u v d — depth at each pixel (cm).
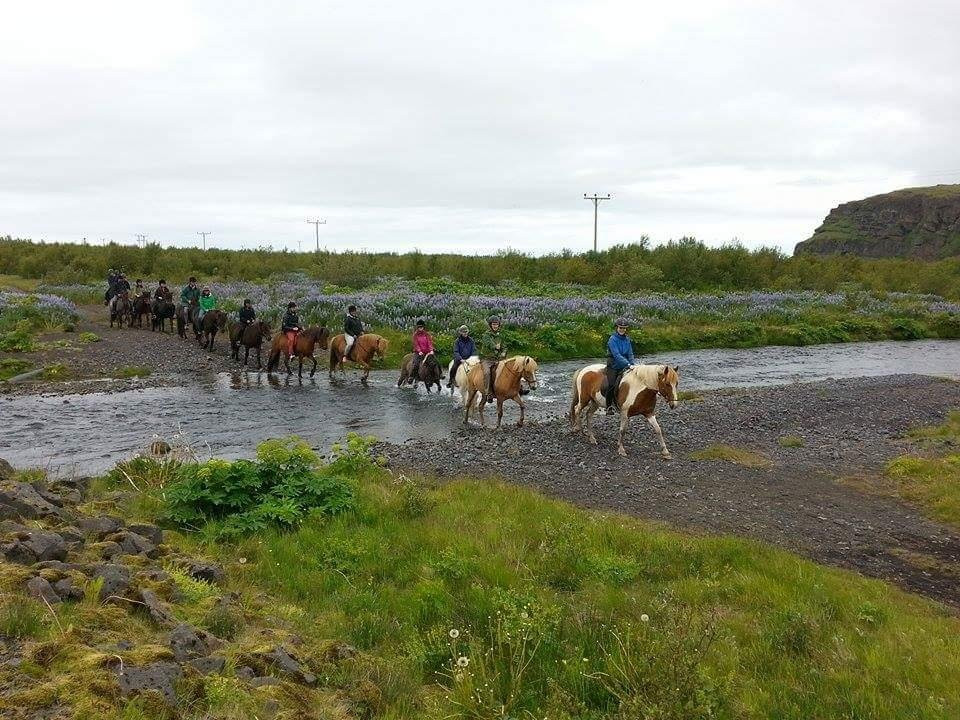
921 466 1224
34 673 381
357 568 744
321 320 2938
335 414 1741
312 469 1128
